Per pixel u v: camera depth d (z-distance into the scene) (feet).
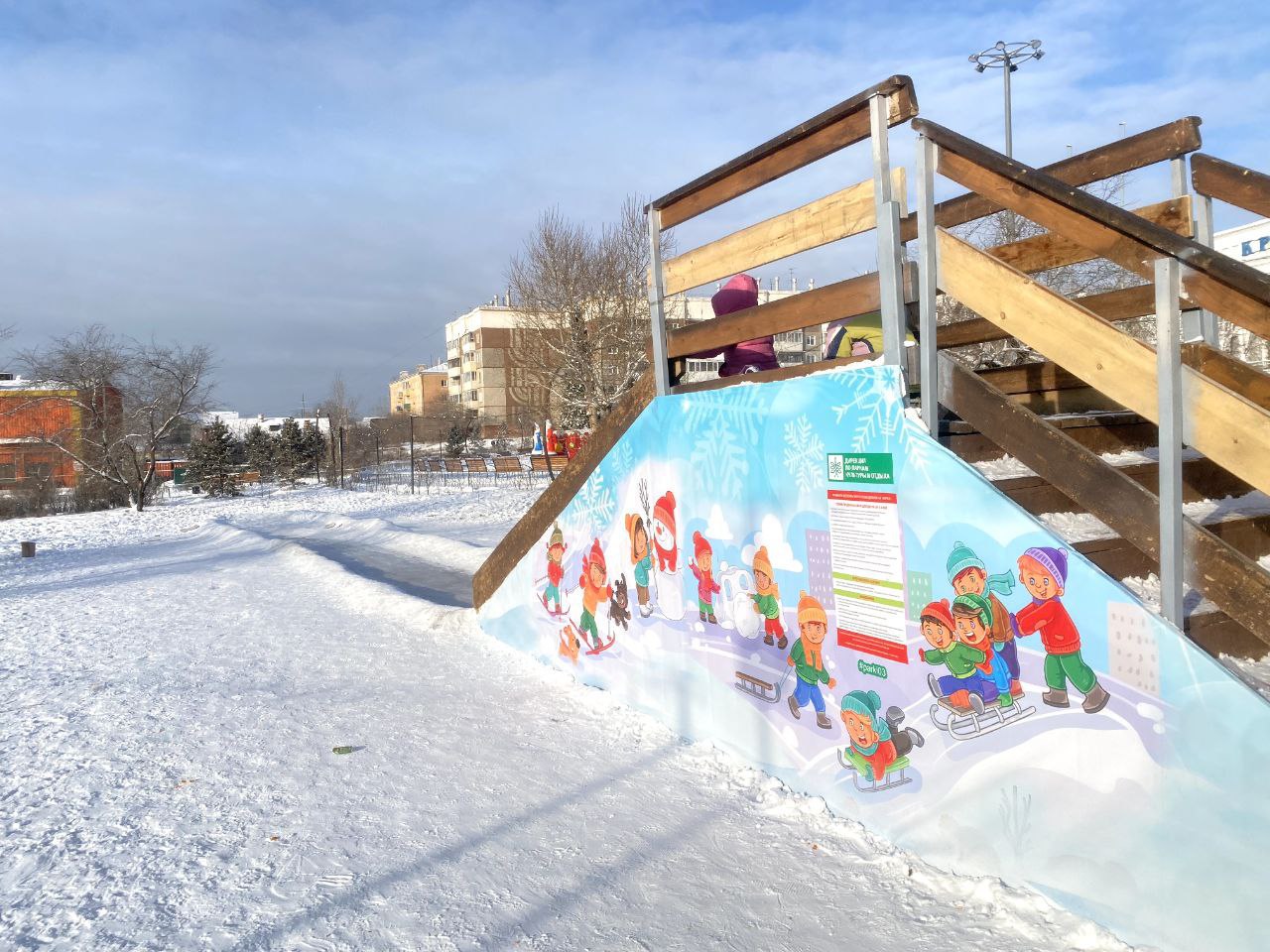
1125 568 10.71
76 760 15.07
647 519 16.57
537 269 88.69
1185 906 8.13
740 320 13.99
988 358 29.58
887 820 11.35
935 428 10.69
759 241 13.55
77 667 22.56
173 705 18.42
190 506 104.73
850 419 11.66
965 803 10.25
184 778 14.06
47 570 47.57
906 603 10.93
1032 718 9.43
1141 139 13.46
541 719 16.93
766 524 13.37
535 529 21.07
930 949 8.78
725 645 14.49
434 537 49.90
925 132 10.55
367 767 14.46
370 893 10.23
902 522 10.93
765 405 13.24
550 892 10.23
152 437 105.60
